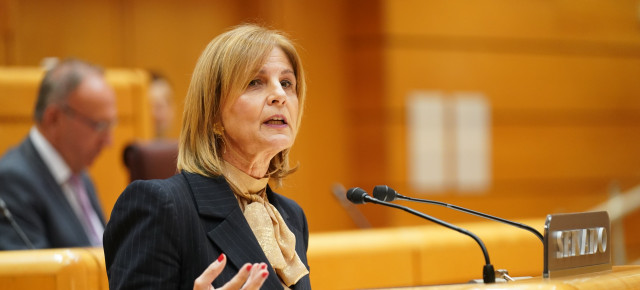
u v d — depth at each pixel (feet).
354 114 51.26
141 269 12.24
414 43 51.60
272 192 15.29
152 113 38.40
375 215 49.93
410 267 22.95
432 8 51.98
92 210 27.99
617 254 41.98
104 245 13.10
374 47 51.08
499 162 53.21
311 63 50.19
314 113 50.29
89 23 45.50
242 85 13.74
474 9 53.06
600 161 56.39
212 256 12.96
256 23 16.22
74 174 27.12
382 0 50.98
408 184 50.72
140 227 12.55
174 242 12.51
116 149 32.99
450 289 12.12
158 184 12.98
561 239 12.97
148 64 46.98
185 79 47.75
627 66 57.57
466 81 52.60
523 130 54.08
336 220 50.52
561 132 55.26
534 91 54.54
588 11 56.54
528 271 24.66
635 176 57.21
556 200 54.75
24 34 43.57
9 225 23.75
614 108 57.16
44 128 26.48
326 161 50.44
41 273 15.55
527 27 54.49
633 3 57.88
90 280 15.90
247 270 11.07
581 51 56.29
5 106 30.58
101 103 27.04
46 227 25.04
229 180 14.19
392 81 50.88
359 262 22.13
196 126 14.10
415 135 51.13
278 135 13.92
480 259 24.02
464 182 52.01
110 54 46.03
